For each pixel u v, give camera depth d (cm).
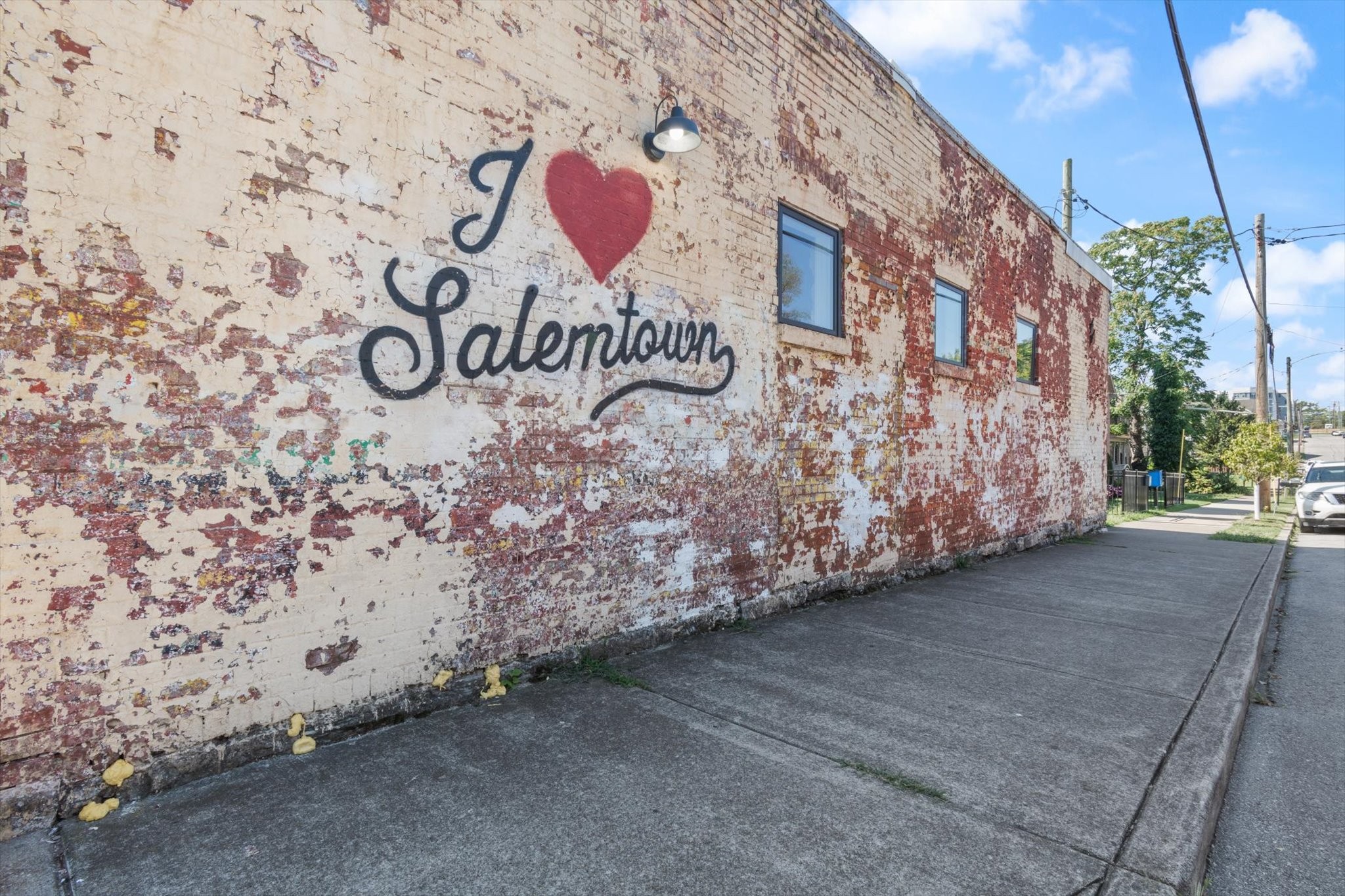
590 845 250
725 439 555
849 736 351
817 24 654
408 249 360
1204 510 2152
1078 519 1321
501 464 402
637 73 482
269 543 314
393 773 303
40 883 226
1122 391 3166
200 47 292
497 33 399
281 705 318
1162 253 3039
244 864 237
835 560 679
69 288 262
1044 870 241
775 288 603
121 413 274
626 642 477
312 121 325
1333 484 1593
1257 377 2147
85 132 265
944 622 593
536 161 419
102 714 271
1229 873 280
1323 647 623
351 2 338
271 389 313
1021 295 1070
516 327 409
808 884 230
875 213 734
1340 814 328
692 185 525
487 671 398
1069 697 414
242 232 304
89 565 267
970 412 924
